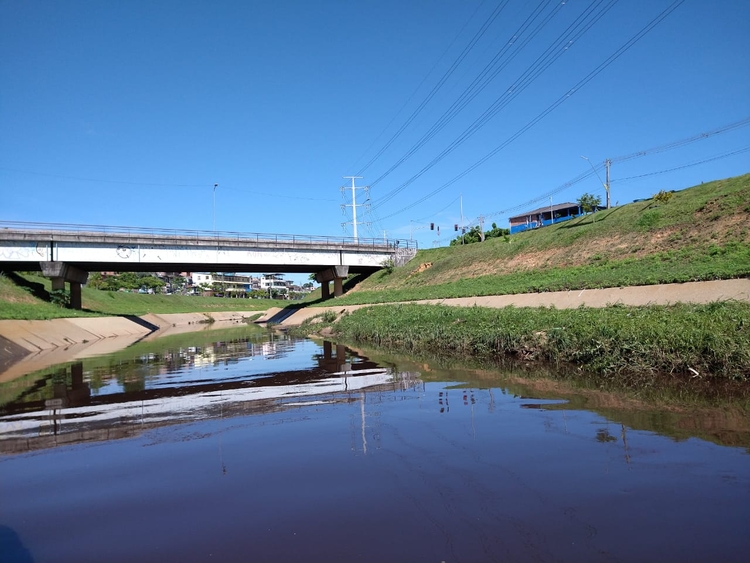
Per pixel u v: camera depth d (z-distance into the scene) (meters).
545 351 14.88
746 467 5.79
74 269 46.78
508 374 13.09
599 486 5.46
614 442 6.92
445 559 4.15
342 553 4.32
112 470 6.79
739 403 8.74
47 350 27.86
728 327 11.37
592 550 4.19
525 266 43.59
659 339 11.89
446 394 10.83
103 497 5.85
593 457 6.37
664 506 4.92
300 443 7.65
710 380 10.62
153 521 5.15
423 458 6.66
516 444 7.05
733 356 10.52
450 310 25.28
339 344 25.59
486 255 51.22
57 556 4.50
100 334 39.75
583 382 11.45
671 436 7.04
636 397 9.57
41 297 45.16
